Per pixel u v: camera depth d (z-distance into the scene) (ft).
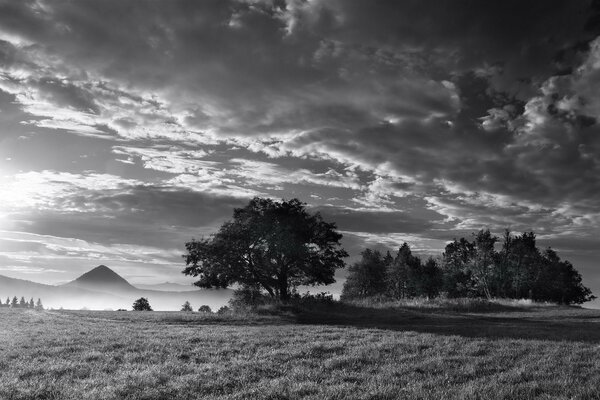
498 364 43.98
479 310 150.20
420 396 31.71
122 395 32.37
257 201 154.92
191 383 35.63
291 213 154.81
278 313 128.88
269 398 31.58
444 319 119.34
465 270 306.76
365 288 355.77
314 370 40.78
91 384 35.50
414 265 366.02
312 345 55.36
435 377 38.17
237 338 63.26
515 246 297.53
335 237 160.15
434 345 55.77
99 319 102.89
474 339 62.34
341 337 65.26
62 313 119.96
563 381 36.01
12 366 41.91
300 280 161.99
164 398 31.86
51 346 54.85
